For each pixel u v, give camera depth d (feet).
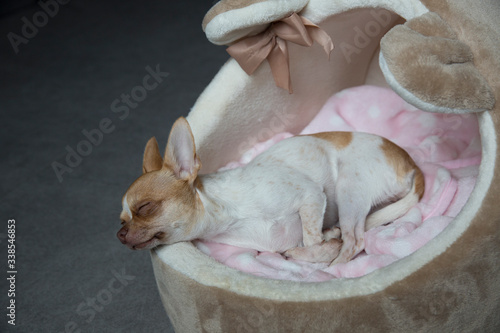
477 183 2.39
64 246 3.54
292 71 3.14
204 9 6.75
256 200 2.75
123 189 3.96
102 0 7.26
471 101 2.36
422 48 2.32
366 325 2.32
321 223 2.78
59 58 5.92
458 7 2.44
